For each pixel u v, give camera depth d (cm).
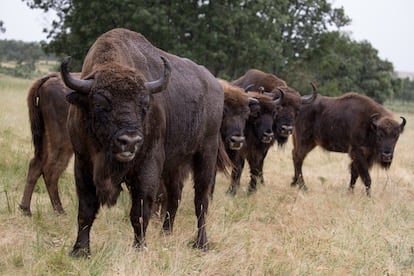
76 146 905
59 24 5731
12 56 13050
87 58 965
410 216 1496
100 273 856
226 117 1538
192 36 5512
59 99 1259
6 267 901
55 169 1282
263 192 1739
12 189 1431
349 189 1878
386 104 11606
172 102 1047
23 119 2756
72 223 1176
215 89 1223
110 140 823
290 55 6675
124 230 1171
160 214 1306
